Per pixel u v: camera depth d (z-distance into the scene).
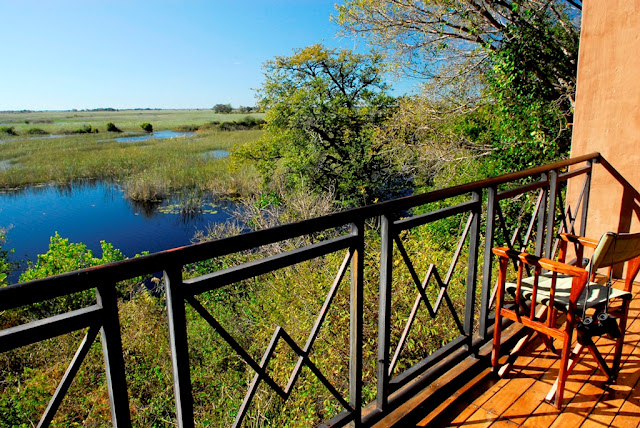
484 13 8.69
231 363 6.67
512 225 8.80
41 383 5.69
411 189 16.70
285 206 12.63
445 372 2.19
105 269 0.98
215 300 8.41
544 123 8.58
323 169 17.56
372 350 5.11
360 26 10.29
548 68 8.26
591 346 2.11
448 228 9.88
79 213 17.02
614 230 3.45
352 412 1.76
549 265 2.02
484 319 2.43
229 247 1.20
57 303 7.72
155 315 7.78
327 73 17.44
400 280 5.39
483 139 10.17
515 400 2.10
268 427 4.73
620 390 2.15
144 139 42.31
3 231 13.97
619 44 3.21
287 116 17.36
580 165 3.55
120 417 1.08
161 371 6.49
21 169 25.27
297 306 6.32
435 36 9.79
